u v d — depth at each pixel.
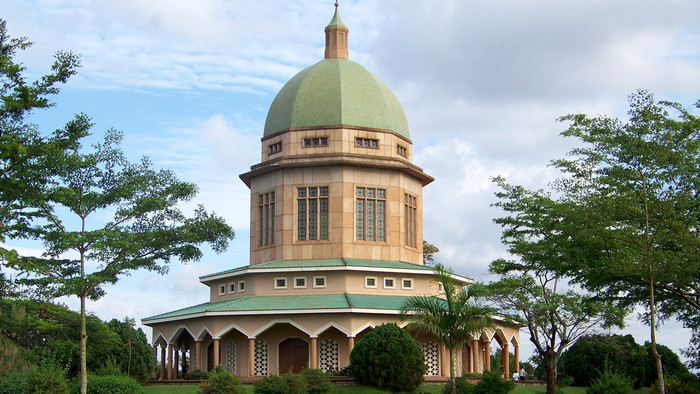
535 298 52.75
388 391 51.75
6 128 46.50
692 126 46.50
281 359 60.12
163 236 51.81
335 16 71.94
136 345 64.62
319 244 64.12
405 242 67.00
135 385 51.12
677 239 44.78
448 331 46.44
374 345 52.53
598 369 62.72
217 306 60.44
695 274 47.84
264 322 58.16
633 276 47.53
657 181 46.81
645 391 62.59
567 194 48.62
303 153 65.94
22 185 46.88
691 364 56.03
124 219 51.66
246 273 62.28
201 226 52.97
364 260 63.94
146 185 52.00
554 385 52.50
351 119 66.25
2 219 48.16
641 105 46.44
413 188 68.81
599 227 46.47
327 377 51.53
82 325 48.66
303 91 67.75
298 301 59.38
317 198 64.88
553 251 51.16
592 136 46.78
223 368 52.81
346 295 59.94
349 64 69.75
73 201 49.47
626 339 65.06
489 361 64.69
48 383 49.38
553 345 52.88
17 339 69.50
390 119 67.75
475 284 47.41
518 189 54.12
